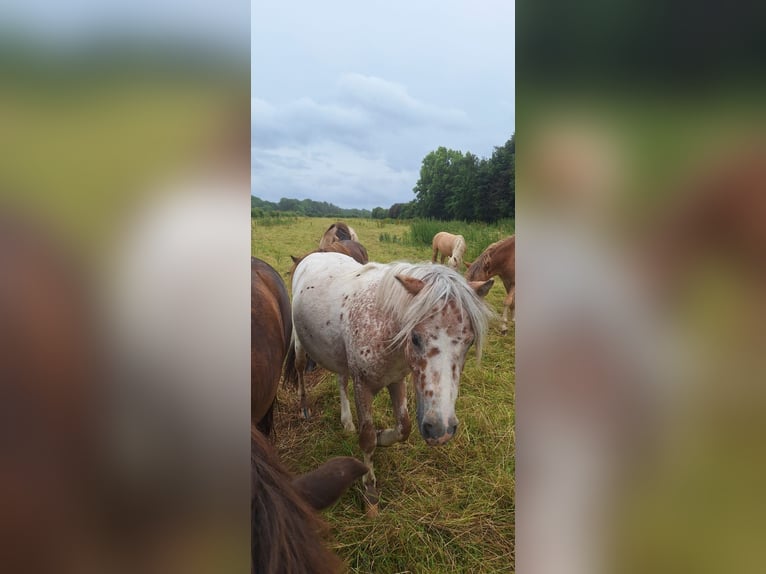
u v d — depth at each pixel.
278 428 1.57
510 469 1.37
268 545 0.49
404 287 1.23
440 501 1.34
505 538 1.29
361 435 1.36
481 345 1.23
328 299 1.43
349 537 1.28
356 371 1.36
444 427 1.18
